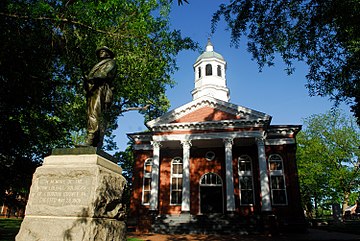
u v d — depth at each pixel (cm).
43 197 455
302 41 1161
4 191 1238
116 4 972
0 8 841
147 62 1338
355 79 1235
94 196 441
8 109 1059
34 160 1281
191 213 2528
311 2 1059
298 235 1989
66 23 970
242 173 2609
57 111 1347
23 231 434
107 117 1866
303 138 4153
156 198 2405
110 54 607
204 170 2664
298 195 2431
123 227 515
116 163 558
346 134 3844
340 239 1652
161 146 2627
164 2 1395
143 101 2167
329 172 3828
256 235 1986
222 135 2458
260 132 2408
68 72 1228
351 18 968
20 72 970
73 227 423
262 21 1135
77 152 493
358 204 5712
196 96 3641
